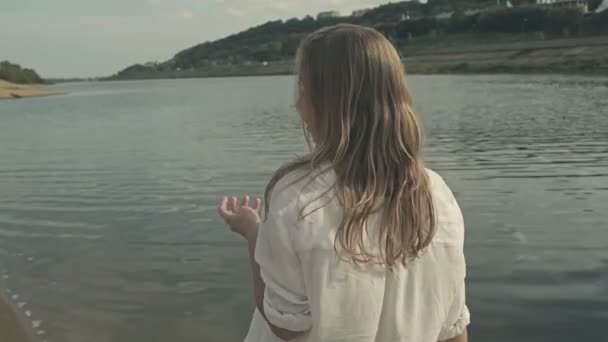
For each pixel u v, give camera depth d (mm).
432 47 120688
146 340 4008
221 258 5582
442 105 26875
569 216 6887
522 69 78812
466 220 6816
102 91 93938
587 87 38344
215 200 8180
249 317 4320
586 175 9469
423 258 1304
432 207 1306
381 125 1276
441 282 1325
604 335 3863
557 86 41000
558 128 16672
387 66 1307
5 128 22969
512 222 6684
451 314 1378
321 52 1336
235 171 10703
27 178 10625
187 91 71500
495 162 11031
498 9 130375
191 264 5434
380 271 1267
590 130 15969
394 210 1254
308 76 1353
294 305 1271
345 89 1292
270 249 1279
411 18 154500
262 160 12086
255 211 1541
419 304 1314
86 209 7855
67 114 31906
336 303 1246
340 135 1283
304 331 1286
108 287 4922
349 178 1262
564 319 4121
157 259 5613
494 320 4152
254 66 187375
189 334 4078
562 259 5355
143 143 16047
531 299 4469
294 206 1257
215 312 4414
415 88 44781
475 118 20406
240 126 20484
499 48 103125
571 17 109875
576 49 86312
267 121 22453
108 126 22672
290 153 13016
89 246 6109
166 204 8000
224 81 128250
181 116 27141
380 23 157500
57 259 5703
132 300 4660
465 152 12438
